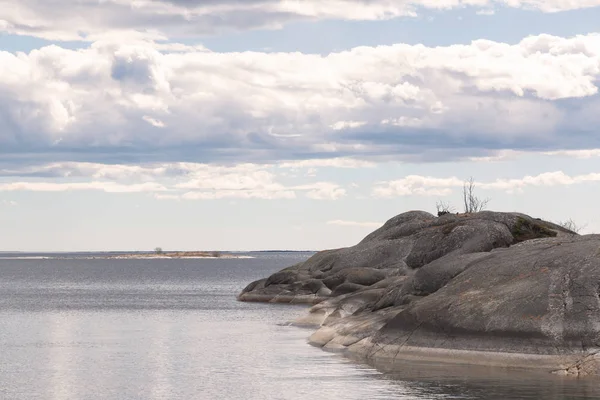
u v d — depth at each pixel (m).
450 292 36.16
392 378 32.38
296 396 29.94
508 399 27.91
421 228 73.75
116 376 35.66
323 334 44.22
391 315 39.94
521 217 62.59
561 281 33.53
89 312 77.25
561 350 31.81
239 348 44.69
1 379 35.12
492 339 33.16
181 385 33.12
